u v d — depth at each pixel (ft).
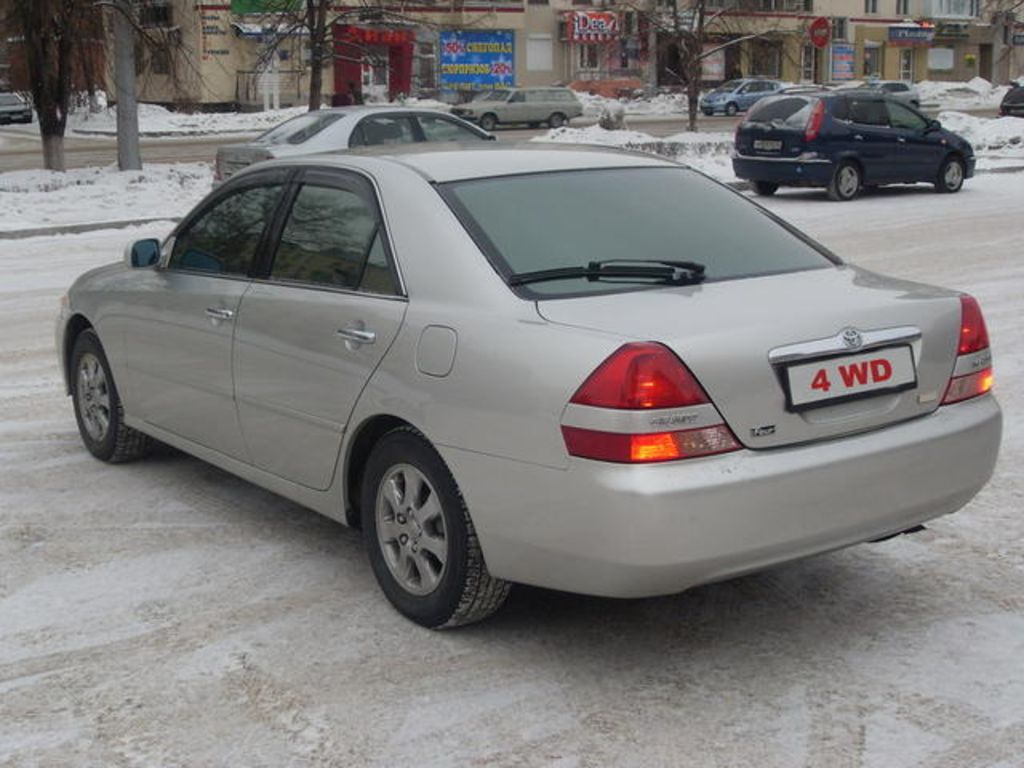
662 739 12.28
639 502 12.22
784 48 220.02
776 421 12.96
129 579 16.48
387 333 14.62
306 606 15.56
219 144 122.83
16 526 18.53
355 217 15.96
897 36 242.37
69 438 23.43
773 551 12.87
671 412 12.39
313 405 15.80
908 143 69.36
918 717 12.65
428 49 195.31
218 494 20.01
